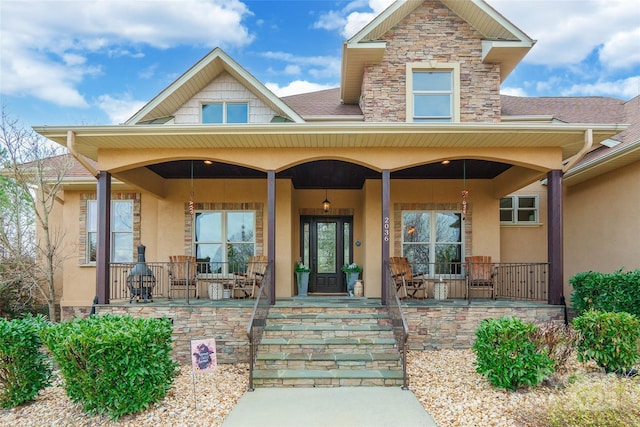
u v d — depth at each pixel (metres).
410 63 10.05
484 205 10.40
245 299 9.07
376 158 7.88
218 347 7.51
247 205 10.36
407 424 4.53
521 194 11.52
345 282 11.62
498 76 10.05
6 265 10.48
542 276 10.33
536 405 4.80
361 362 6.25
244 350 7.50
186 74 10.12
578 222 10.38
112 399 4.75
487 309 7.61
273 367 6.23
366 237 10.05
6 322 5.43
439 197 10.44
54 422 4.82
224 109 10.72
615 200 8.92
